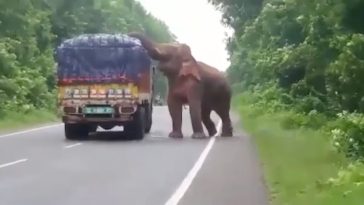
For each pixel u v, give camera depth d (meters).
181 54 29.17
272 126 31.12
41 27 54.31
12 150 22.25
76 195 13.12
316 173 14.96
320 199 11.86
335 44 23.17
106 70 27.03
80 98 26.92
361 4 16.75
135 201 12.45
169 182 14.98
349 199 11.50
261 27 46.00
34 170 16.98
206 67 30.67
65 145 24.42
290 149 20.27
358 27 17.12
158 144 25.28
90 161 19.16
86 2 73.75
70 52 27.17
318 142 21.02
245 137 29.36
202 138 28.55
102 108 26.92
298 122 28.86
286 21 35.59
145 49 28.98
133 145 24.72
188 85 28.91
